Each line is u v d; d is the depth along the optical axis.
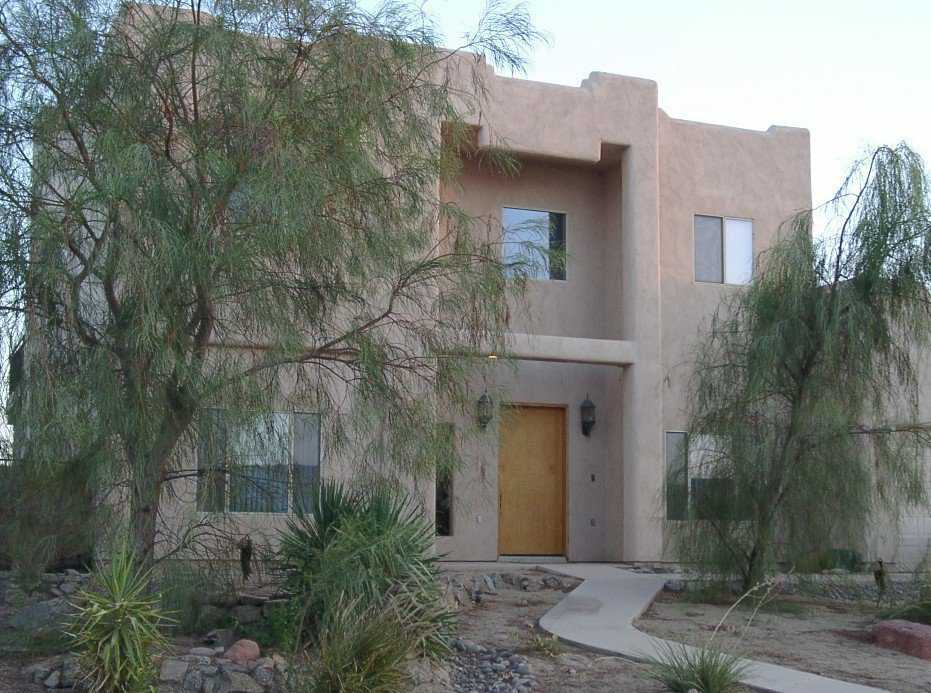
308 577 10.64
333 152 10.28
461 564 18.00
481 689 9.93
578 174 20.50
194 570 10.45
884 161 14.20
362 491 11.03
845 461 14.94
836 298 14.08
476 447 14.55
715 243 20.94
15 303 9.41
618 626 12.67
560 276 20.25
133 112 10.22
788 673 10.55
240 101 10.11
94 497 10.03
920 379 18.67
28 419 8.89
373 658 9.03
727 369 15.56
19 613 10.96
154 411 9.28
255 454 9.96
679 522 16.03
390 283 10.59
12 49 10.09
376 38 10.73
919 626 12.48
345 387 10.66
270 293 9.68
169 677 9.23
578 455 19.98
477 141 18.66
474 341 10.72
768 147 21.56
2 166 9.84
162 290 9.08
